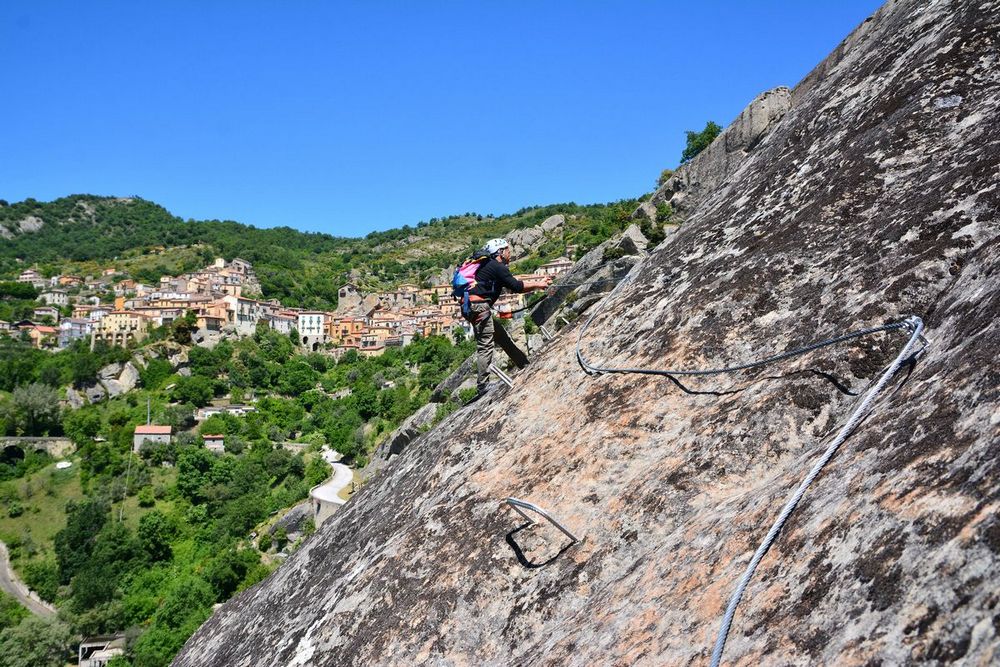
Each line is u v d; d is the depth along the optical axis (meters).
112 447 96.81
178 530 72.44
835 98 6.35
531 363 6.18
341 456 89.50
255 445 93.56
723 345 4.50
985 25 5.46
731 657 2.32
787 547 2.57
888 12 7.23
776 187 5.79
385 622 4.30
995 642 1.62
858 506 2.43
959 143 4.69
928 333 3.39
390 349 144.88
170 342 132.38
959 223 4.07
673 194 34.12
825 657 2.03
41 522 80.75
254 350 141.50
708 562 2.97
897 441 2.62
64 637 53.25
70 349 146.00
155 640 48.75
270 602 6.15
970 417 2.38
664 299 5.38
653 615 2.93
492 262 6.77
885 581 2.06
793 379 3.89
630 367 4.91
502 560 4.17
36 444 100.69
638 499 3.88
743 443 3.74
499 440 5.29
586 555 3.83
